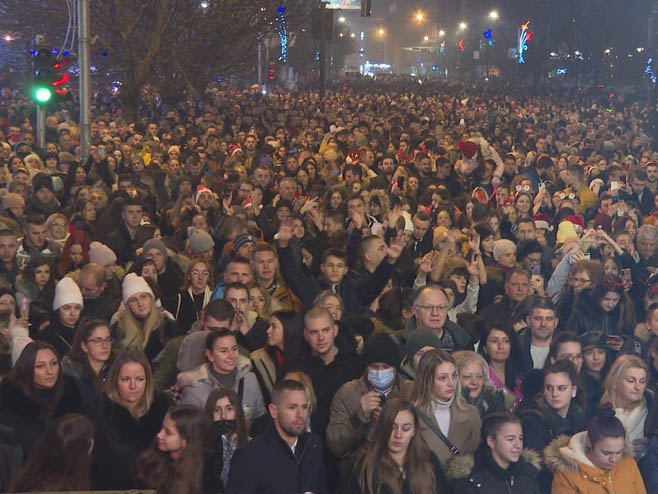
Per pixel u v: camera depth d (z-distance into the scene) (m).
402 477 5.75
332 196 13.79
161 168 17.48
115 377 6.16
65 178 15.54
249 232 11.52
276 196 15.28
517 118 38.66
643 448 6.27
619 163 19.73
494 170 16.45
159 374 7.21
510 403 6.82
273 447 5.77
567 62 70.81
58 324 8.27
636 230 11.19
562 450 5.98
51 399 6.34
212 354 6.59
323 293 7.61
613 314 8.80
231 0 29.81
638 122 36.31
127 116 29.50
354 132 24.81
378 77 127.31
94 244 9.84
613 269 9.10
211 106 39.28
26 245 10.59
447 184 16.31
